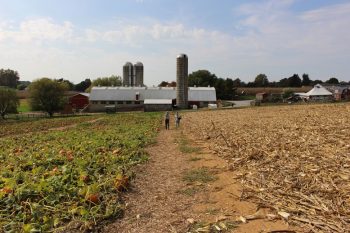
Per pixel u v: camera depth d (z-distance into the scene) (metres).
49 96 86.75
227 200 8.48
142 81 139.12
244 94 166.38
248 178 10.04
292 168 10.34
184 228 6.89
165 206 8.25
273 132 19.48
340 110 41.31
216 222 7.04
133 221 7.34
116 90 105.69
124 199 8.79
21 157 14.81
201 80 154.50
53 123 56.69
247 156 12.87
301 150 12.84
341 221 6.56
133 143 18.30
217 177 10.85
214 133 22.67
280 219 7.05
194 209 7.96
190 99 102.75
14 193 8.38
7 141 26.50
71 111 94.94
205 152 15.95
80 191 8.37
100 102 102.75
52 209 7.56
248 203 8.16
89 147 16.73
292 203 7.70
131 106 102.00
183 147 18.00
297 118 30.98
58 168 11.51
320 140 14.66
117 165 12.13
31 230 6.43
